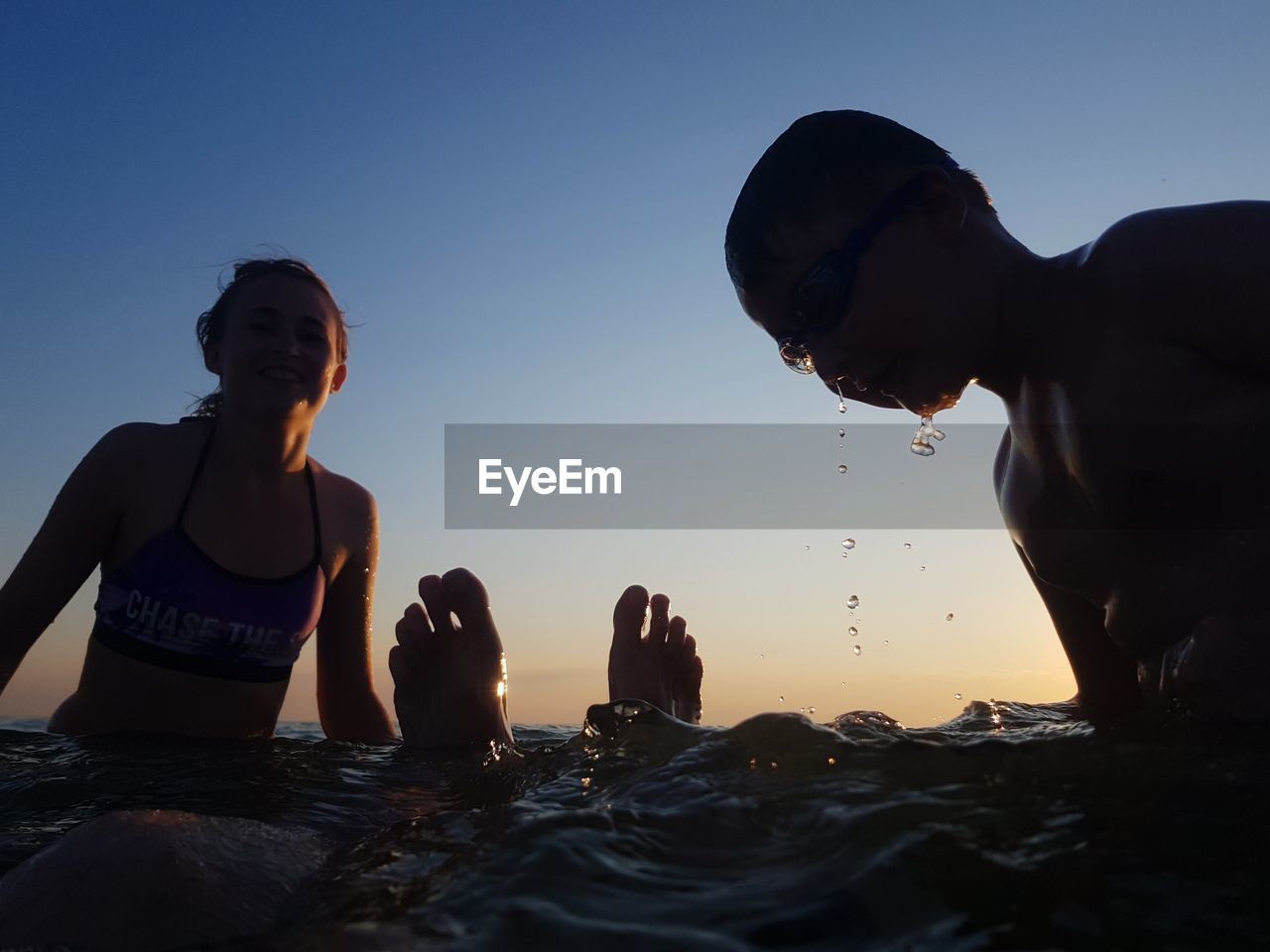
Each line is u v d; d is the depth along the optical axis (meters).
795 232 1.71
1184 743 1.07
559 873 0.71
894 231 1.64
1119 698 1.78
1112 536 1.54
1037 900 0.63
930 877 0.67
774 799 0.88
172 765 1.83
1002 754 1.00
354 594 2.95
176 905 0.82
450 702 2.43
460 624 2.53
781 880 0.69
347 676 2.94
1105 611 1.64
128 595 2.54
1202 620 1.39
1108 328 1.50
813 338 1.73
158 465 2.61
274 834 1.05
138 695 2.54
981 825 0.77
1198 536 1.42
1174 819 0.77
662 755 1.19
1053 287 1.61
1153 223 1.48
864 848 0.74
